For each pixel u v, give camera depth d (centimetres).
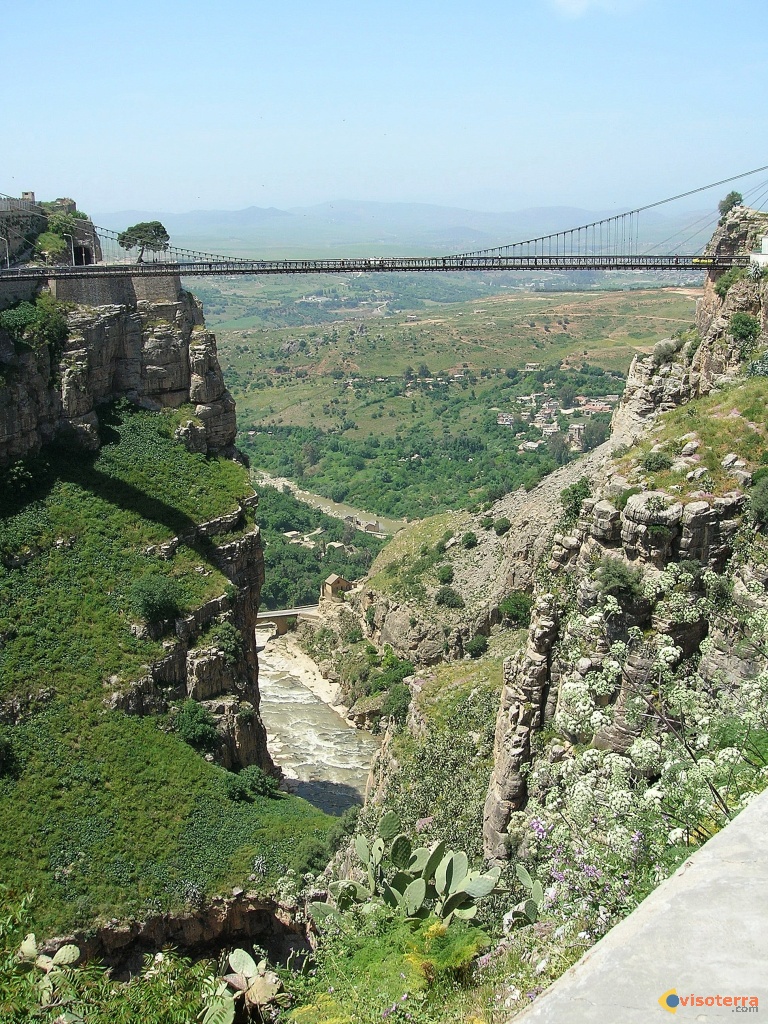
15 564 8638
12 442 9150
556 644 4822
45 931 6300
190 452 10462
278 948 7006
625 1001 1128
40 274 9925
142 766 7656
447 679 8425
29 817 6981
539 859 3294
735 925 1209
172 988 2367
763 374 6669
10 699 7688
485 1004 2186
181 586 9044
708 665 4253
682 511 4500
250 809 7669
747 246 9762
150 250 13800
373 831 6188
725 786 2822
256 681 10031
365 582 14100
